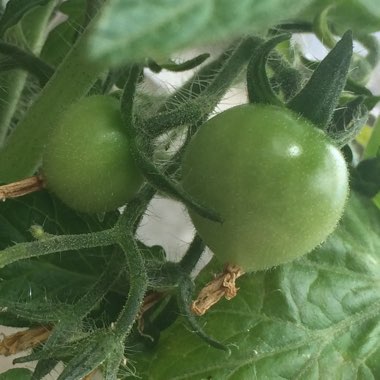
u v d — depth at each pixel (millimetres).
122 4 58
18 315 101
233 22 61
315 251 149
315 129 98
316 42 152
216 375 131
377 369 145
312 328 142
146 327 129
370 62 148
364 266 152
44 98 127
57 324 99
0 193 104
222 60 127
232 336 135
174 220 200
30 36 183
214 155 95
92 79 125
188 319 105
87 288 126
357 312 148
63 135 102
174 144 118
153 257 125
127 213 104
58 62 177
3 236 124
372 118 198
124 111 101
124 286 120
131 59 62
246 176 93
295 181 93
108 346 90
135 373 128
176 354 131
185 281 110
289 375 136
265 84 101
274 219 94
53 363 106
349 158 146
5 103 169
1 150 135
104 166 102
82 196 105
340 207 97
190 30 59
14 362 96
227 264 101
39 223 126
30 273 124
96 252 131
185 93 127
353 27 130
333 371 141
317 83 100
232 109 99
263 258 99
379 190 158
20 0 132
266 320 138
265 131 94
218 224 97
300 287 144
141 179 105
